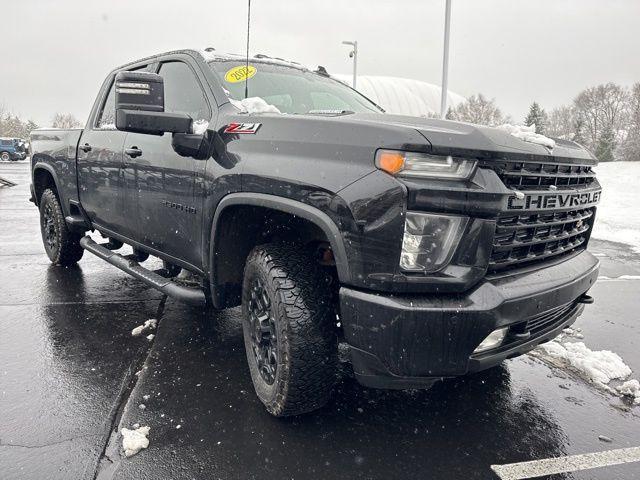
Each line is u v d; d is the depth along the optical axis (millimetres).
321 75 3861
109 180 3779
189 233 2914
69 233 5062
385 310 1871
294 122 2289
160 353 3205
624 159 42219
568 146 2598
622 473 2129
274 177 2215
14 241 7051
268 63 3500
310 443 2268
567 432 2430
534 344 2238
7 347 3260
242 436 2305
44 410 2500
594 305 4613
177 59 3383
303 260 2301
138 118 2469
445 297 1903
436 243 1885
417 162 1861
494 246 2012
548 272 2273
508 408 2639
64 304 4156
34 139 5340
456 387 2852
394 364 1903
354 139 2012
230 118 2648
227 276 2768
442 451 2246
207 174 2646
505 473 2109
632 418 2574
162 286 3180
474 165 1905
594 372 3033
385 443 2289
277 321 2236
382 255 1877
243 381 2836
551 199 2254
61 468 2064
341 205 1950
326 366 2225
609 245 8008
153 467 2084
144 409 2518
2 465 2072
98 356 3145
